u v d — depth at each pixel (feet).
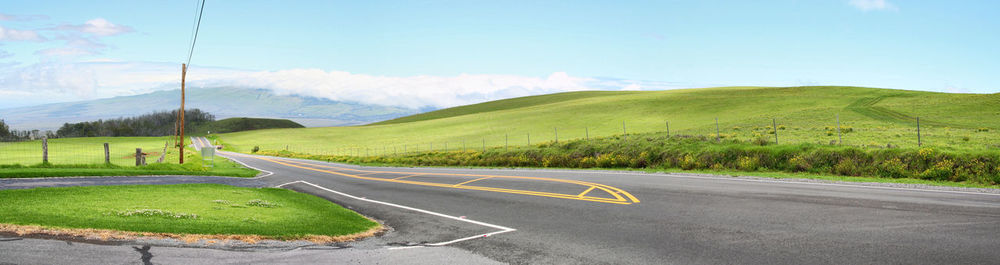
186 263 21.27
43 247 22.21
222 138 414.00
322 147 302.04
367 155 224.53
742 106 267.80
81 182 58.54
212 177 83.66
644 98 366.43
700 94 359.46
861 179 53.78
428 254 24.81
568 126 263.70
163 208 36.94
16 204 34.58
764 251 23.81
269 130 474.08
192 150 295.69
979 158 52.42
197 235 26.45
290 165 149.48
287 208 42.29
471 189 57.00
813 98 274.77
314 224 32.94
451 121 367.25
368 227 33.50
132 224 27.99
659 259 23.06
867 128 128.88
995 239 24.61
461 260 23.53
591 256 24.00
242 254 23.56
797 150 68.69
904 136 104.73
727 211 35.29
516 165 105.81
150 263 20.89
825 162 64.03
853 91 297.33
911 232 26.55
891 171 56.95
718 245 25.35
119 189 50.01
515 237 29.12
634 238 27.73
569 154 101.19
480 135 265.75
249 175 97.40
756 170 68.90
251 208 40.50
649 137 107.45
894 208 33.71
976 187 44.55
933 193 40.27
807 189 45.16
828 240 25.53
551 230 30.99
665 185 52.75
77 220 28.14
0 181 56.44
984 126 124.57
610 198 44.62
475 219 36.58
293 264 22.20
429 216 38.96
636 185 53.98
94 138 434.30
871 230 27.40
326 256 23.98
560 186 56.03
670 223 31.76
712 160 75.61
